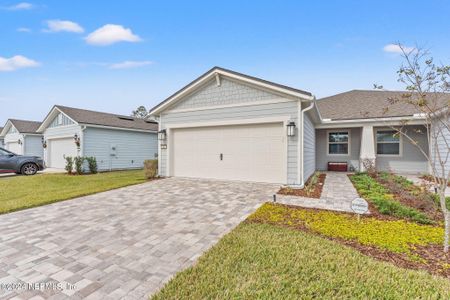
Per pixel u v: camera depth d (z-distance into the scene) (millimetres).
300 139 7395
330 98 15164
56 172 13695
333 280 2326
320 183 8070
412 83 3674
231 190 7016
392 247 3086
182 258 2984
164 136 9820
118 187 7770
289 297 2086
